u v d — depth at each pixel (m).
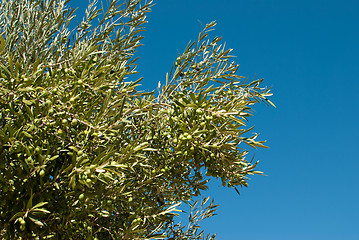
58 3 4.82
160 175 4.20
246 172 4.25
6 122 3.32
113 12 4.76
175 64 4.31
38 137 3.13
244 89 4.18
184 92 4.13
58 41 4.66
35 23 4.55
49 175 3.41
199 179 4.32
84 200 3.17
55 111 3.22
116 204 3.76
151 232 4.01
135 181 4.16
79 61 3.45
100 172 2.95
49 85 3.29
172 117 3.68
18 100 3.28
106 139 3.66
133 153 3.33
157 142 4.07
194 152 3.83
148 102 3.64
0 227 3.14
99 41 4.60
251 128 3.52
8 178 3.09
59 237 3.44
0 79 3.36
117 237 3.58
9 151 3.05
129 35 4.72
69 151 3.33
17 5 4.74
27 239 3.15
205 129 3.49
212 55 4.43
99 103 3.69
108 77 3.72
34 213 2.86
